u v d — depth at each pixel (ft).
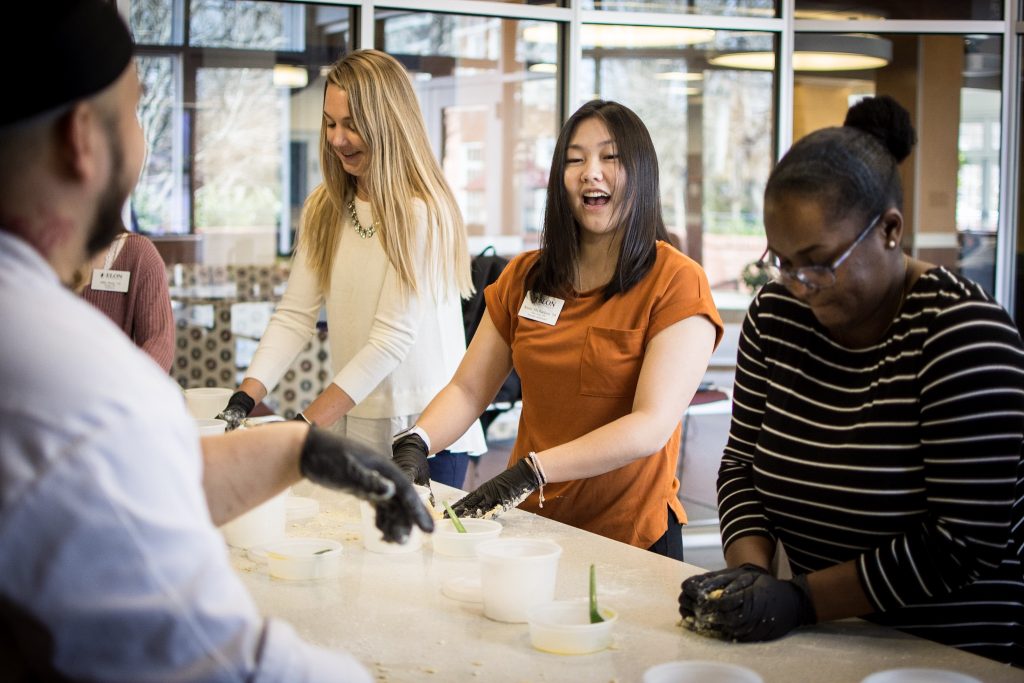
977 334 4.72
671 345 7.11
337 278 9.68
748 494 5.74
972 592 5.22
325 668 3.22
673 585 5.54
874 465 5.06
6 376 2.90
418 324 9.25
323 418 8.83
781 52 18.74
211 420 7.60
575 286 7.62
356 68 9.15
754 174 18.99
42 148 3.22
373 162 9.07
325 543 5.86
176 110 17.15
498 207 18.25
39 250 3.30
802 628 4.94
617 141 7.23
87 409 2.88
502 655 4.55
